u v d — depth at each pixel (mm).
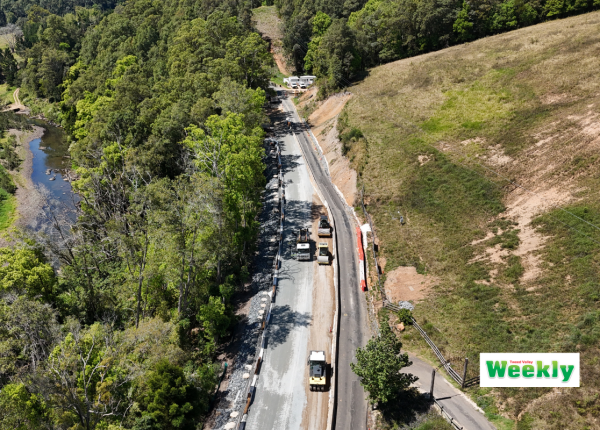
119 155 92750
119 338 51094
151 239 59125
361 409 49125
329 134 110625
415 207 76938
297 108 136875
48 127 171500
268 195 93812
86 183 85750
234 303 67438
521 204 67250
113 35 170875
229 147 74688
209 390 52781
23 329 51344
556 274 54844
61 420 40656
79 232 76312
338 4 168875
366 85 121375
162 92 113875
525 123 83000
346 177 92875
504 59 108125
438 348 53438
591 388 42125
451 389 48719
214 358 58750
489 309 55406
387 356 45531
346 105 115188
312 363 52781
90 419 42719
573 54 98188
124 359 47938
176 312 62250
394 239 73000
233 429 48031
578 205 61625
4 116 170500
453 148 84812
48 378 40688
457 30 131500
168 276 59844
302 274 71000
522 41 114188
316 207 88062
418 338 56344
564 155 70812
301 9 173500
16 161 138875
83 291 70125
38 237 72812
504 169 74750
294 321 62281
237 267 72562
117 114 99625
